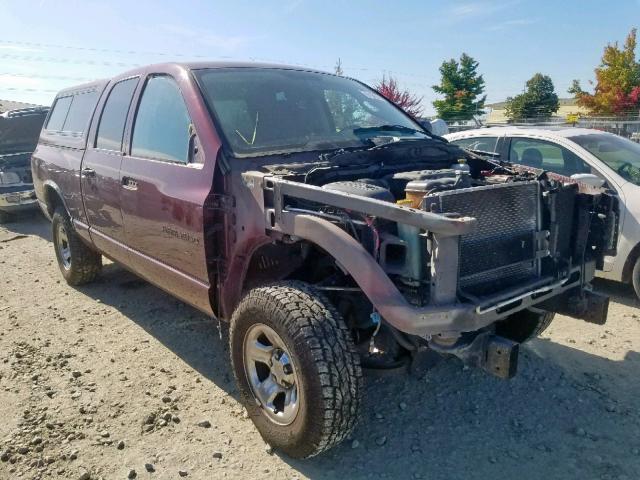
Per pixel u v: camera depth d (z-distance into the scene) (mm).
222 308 3668
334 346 2840
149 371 4223
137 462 3154
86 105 5648
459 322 2688
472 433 3395
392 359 3232
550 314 3967
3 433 3428
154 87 4387
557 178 3656
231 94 3967
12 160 10703
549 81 51375
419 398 3795
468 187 3051
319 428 2840
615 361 4266
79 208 5375
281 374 3084
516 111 51812
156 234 4062
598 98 35719
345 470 3070
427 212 2590
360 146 3924
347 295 3346
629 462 3096
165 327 5055
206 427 3486
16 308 5660
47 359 4434
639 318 5105
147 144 4277
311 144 3846
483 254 2961
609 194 3520
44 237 9383
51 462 3154
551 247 3295
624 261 5477
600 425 3453
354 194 2875
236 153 3551
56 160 5797
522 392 3838
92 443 3328
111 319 5285
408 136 4316
